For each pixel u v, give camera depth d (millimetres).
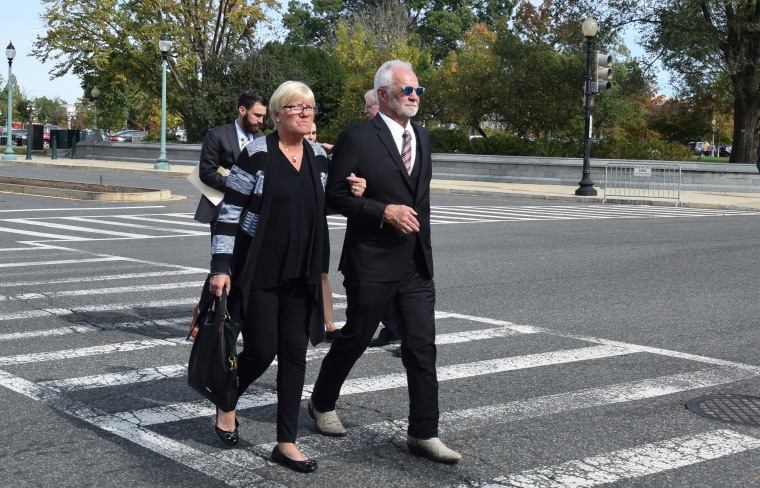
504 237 16250
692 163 31953
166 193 23984
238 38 45969
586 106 28766
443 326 8414
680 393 6207
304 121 4613
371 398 5969
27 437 5086
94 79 47219
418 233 4805
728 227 19031
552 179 34094
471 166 36125
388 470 4625
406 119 4883
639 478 4562
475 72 40781
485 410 5738
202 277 11078
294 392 4656
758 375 6738
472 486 4418
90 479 4445
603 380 6535
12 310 8867
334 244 14992
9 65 44531
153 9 43469
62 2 43750
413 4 87125
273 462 4711
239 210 4590
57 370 6605
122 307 9070
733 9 33312
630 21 36688
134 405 5746
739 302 9914
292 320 4660
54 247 13938
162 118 38031
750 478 4586
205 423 5391
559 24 42031
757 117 36156
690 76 35562
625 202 27469
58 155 51406
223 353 4488
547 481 4496
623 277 11633
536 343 7742
